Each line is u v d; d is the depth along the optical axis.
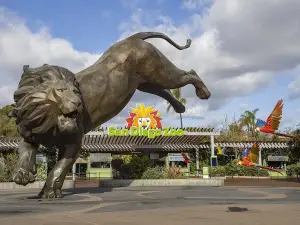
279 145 37.88
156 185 19.20
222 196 11.71
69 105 9.83
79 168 40.50
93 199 10.47
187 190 15.11
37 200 10.09
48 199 10.32
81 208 8.29
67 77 10.70
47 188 10.91
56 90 9.94
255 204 8.99
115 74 13.12
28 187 18.86
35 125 10.21
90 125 12.69
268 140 39.91
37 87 10.14
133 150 38.28
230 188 17.02
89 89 12.38
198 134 34.28
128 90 13.62
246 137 44.81
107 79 12.88
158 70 14.29
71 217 6.73
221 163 41.22
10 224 5.88
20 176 10.35
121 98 13.34
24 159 10.59
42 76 10.39
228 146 38.31
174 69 15.03
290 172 34.72
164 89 15.49
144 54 13.88
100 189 15.65
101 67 13.02
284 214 7.04
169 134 32.72
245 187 18.16
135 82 13.98
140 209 8.03
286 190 15.34
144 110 32.28
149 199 10.56
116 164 27.56
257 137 45.16
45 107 9.91
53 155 29.03
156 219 6.43
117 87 13.08
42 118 10.02
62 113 9.99
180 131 33.06
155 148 37.75
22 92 10.41
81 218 6.59
